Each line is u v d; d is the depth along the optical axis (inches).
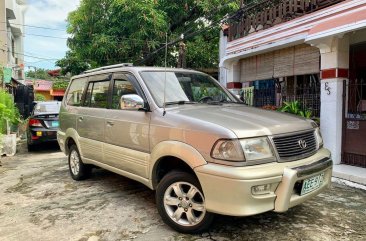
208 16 491.2
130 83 176.6
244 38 364.2
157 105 156.6
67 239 139.7
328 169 143.7
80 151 217.5
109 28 505.0
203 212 133.0
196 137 131.6
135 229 147.3
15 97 712.4
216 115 142.1
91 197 194.5
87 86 220.4
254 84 396.8
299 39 288.0
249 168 119.1
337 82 254.4
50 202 188.7
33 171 276.2
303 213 161.6
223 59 406.9
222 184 120.4
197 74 197.2
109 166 188.7
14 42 995.3
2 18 692.1
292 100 337.7
